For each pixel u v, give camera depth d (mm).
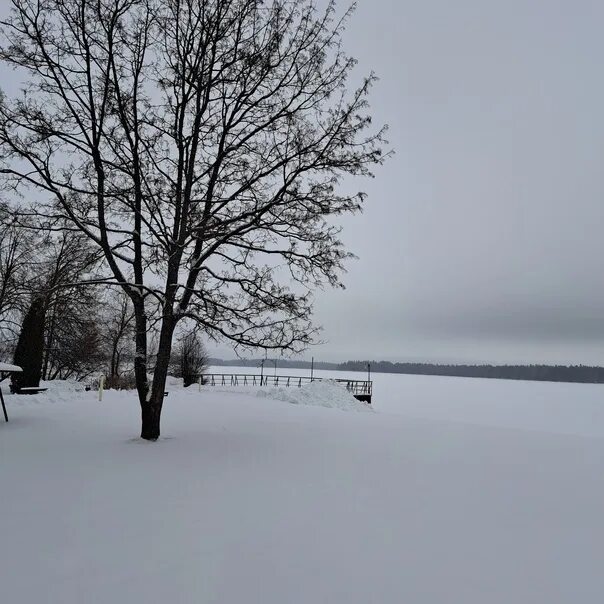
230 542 4801
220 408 17562
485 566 4445
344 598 3768
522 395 90000
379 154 10766
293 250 11219
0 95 9797
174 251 10328
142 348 10375
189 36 10594
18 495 6160
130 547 4621
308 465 8227
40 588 3807
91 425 12125
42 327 21984
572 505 6395
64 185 9820
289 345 10484
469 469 8398
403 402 61500
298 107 10844
